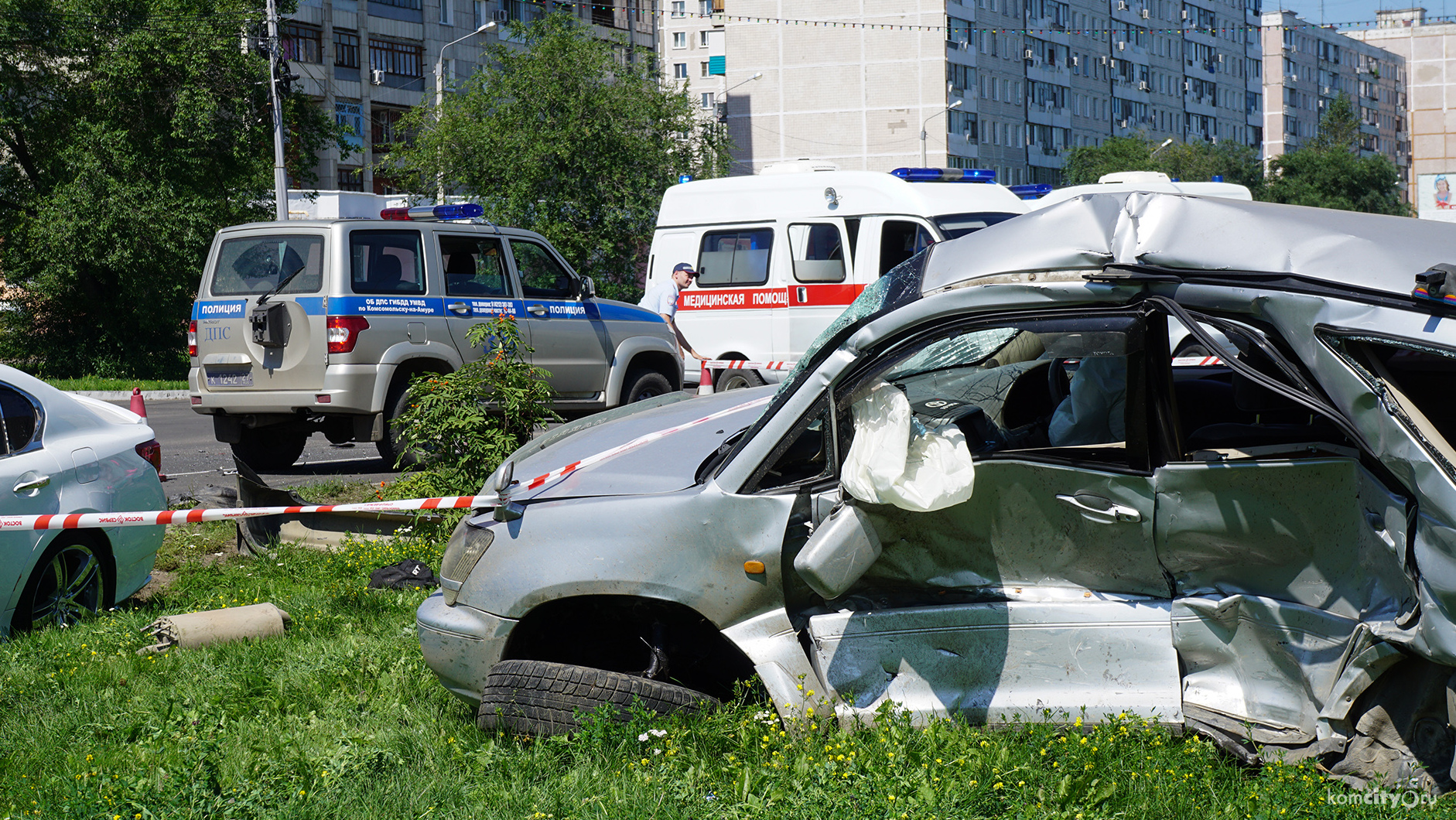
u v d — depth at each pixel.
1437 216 33.53
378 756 4.41
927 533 4.16
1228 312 3.73
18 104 33.88
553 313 12.32
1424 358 4.08
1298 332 3.60
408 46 62.00
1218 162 80.19
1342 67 138.38
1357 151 98.75
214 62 33.97
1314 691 3.82
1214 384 4.89
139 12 34.06
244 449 12.12
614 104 35.59
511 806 3.95
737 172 86.81
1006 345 4.49
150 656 5.90
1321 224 3.82
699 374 14.77
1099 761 3.83
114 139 32.88
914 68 81.94
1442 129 153.62
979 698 4.10
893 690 4.16
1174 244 3.83
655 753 4.11
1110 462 3.96
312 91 57.47
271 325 11.06
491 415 8.46
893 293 4.20
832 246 14.05
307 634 6.22
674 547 4.21
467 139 35.47
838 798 3.66
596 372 12.72
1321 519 3.78
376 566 7.68
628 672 4.50
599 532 4.30
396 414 11.31
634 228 35.72
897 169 14.23
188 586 7.61
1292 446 3.88
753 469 4.21
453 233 11.78
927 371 4.45
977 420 4.45
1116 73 100.00
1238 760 3.88
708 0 97.00
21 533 6.22
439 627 4.52
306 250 11.16
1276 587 3.92
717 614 4.21
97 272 35.19
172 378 34.66
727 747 4.20
